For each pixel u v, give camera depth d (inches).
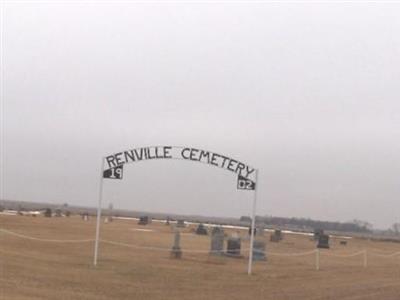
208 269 1067.3
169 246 1601.9
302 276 1053.2
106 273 892.6
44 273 837.8
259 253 1386.6
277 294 779.4
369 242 3713.1
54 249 1248.8
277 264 1309.1
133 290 741.9
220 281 894.4
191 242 1898.4
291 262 1407.5
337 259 1705.2
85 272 887.1
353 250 2327.8
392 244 3678.6
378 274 1170.6
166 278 885.8
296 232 4628.4
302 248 2146.9
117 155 1013.8
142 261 1124.5
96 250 1010.1
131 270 953.5
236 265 1200.2
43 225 2091.5
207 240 2081.7
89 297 666.2
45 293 666.2
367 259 1812.3
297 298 751.7
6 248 1163.3
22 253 1098.7
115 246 1446.9
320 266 1344.7
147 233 2219.5
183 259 1238.3
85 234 1797.5
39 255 1091.3
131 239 1774.1
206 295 737.0
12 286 693.3
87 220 3117.6
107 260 1091.3
